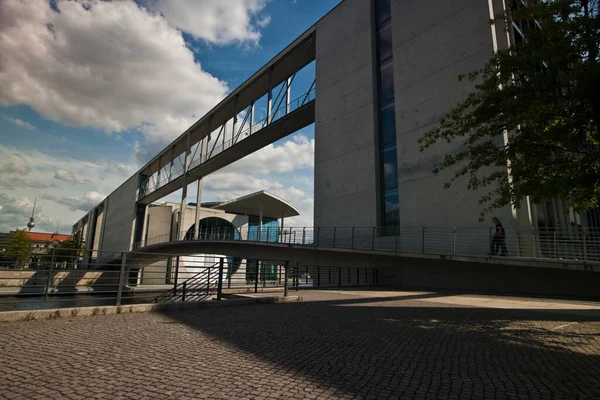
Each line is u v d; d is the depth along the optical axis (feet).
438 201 67.77
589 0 27.30
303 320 26.27
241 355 15.97
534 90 27.02
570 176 25.70
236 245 113.39
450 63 69.56
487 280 58.80
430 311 32.55
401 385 12.64
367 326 24.26
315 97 104.37
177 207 197.47
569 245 54.95
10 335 18.38
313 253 84.69
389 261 70.79
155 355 15.52
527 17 30.17
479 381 13.32
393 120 82.48
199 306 31.48
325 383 12.58
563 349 18.51
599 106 24.08
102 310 26.03
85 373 12.86
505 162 28.55
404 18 80.64
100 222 320.29
